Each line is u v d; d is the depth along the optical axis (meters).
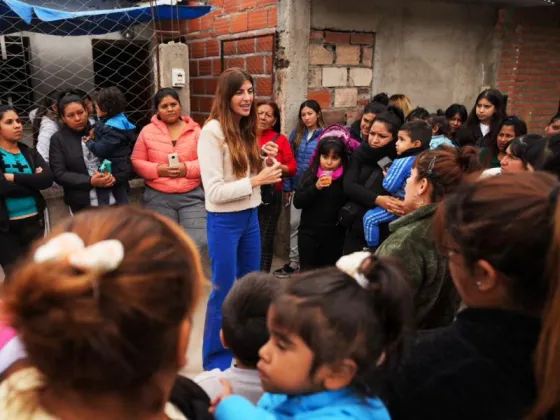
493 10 5.25
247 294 1.46
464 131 4.31
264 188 3.72
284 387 0.98
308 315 0.92
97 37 5.45
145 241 0.63
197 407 0.88
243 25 4.52
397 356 0.96
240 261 2.94
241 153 2.64
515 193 0.89
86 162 3.47
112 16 4.22
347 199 3.44
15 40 5.13
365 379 0.94
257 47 4.39
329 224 3.48
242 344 1.41
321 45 4.29
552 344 0.81
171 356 0.66
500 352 0.88
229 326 1.44
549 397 0.81
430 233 1.60
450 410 0.89
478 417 0.88
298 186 3.63
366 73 4.61
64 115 3.43
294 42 4.10
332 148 3.33
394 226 1.69
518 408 0.86
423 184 1.73
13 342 0.92
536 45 5.60
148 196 3.62
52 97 4.36
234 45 4.66
